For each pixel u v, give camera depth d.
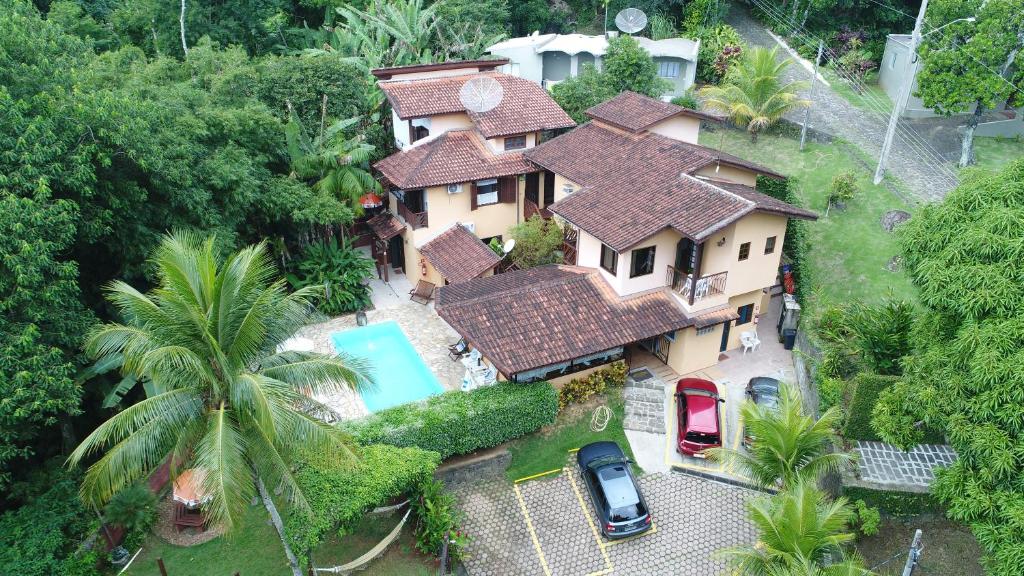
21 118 19.38
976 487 14.37
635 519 20.41
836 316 26.39
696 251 24.11
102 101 21.17
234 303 16.59
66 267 19.31
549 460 23.52
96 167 21.67
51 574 18.42
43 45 22.25
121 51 33.31
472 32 46.22
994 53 30.11
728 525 21.23
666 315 25.66
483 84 32.53
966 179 18.27
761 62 37.84
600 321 25.11
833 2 47.62
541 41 47.22
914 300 27.12
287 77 33.69
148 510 20.48
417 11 44.06
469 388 25.06
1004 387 13.95
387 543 19.50
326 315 31.19
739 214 23.67
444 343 29.28
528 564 20.19
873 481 20.23
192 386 16.59
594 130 33.12
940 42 32.47
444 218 32.66
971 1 31.94
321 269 31.55
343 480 19.38
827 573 15.60
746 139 38.75
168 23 42.47
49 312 19.33
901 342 22.72
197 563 19.56
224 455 15.27
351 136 35.22
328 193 31.00
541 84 47.34
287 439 16.11
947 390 15.26
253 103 30.25
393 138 37.34
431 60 43.12
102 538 19.83
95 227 21.30
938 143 36.38
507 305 25.11
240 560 19.66
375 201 34.28
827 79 44.53
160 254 16.33
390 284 34.38
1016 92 31.70
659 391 26.03
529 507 22.00
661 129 31.86
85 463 22.80
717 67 44.88
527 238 31.25
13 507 21.08
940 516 19.91
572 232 30.86
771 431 18.61
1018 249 14.88
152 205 24.30
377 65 41.19
